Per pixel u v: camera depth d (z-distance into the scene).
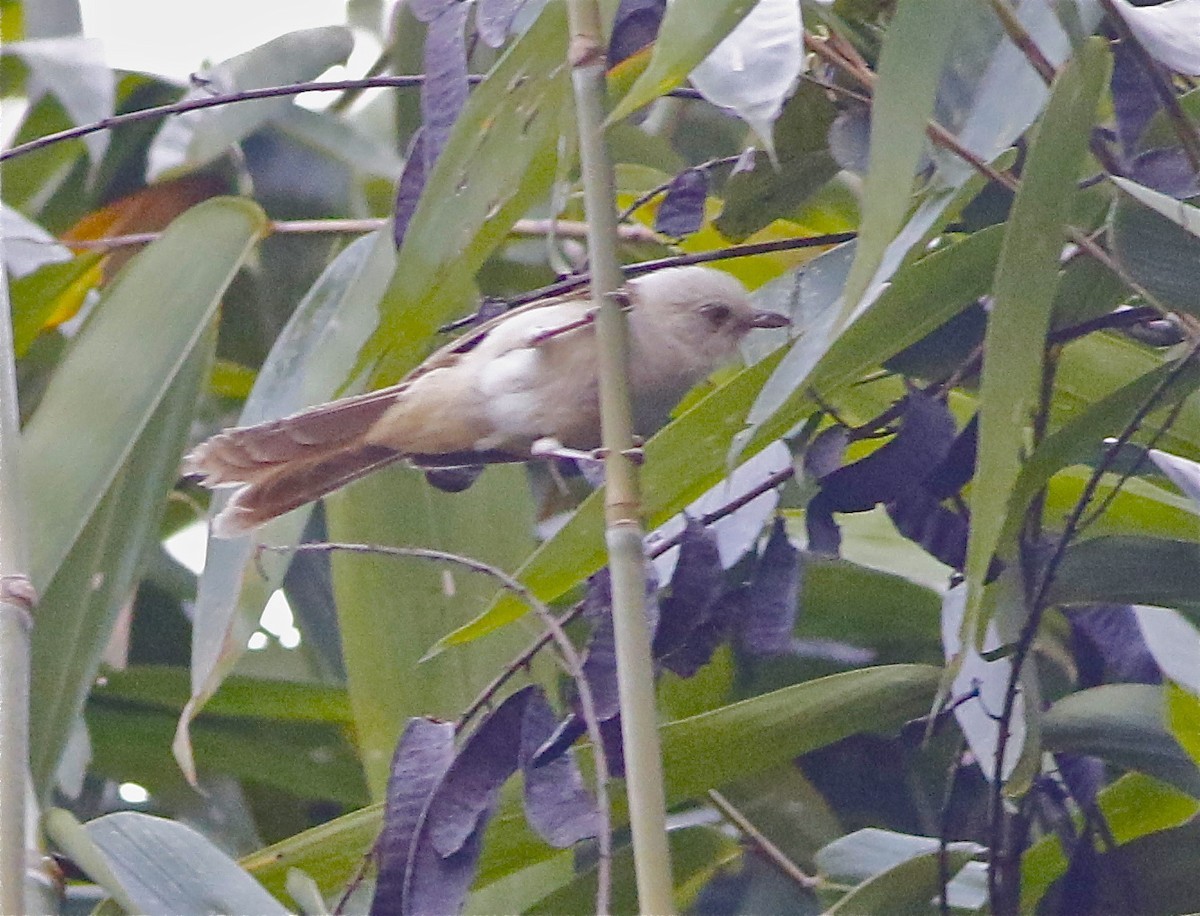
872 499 4.40
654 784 3.24
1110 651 5.30
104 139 5.90
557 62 4.10
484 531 5.78
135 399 5.11
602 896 3.52
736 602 4.29
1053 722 4.98
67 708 4.80
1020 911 4.95
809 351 3.81
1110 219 4.40
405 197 4.79
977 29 4.41
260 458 5.45
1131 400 4.55
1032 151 3.81
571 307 5.54
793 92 4.80
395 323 4.54
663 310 5.73
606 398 3.54
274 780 6.70
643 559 3.44
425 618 5.64
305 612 7.26
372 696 5.54
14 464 3.78
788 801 6.32
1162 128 4.81
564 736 4.00
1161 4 4.95
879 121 3.52
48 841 4.43
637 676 3.33
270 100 6.71
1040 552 4.77
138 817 4.23
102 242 5.76
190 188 7.30
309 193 7.31
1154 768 4.91
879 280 3.98
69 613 4.93
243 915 3.98
